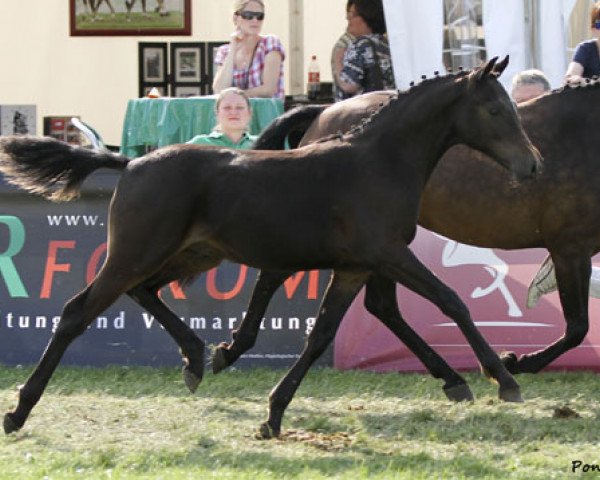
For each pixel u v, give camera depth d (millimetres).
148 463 9148
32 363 13617
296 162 9859
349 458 9367
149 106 15094
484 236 11734
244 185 9805
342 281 10086
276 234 9789
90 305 9961
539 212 11523
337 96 15844
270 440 9977
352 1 15750
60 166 10266
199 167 9883
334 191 9734
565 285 11695
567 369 13172
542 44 15539
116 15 19266
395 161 9875
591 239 11562
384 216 9734
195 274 11055
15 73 19641
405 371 13219
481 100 9938
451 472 8930
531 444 9875
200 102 14852
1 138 10242
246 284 13648
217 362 11922
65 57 19594
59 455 9344
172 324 11078
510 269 13359
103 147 14664
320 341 10086
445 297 9938
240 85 15656
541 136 11477
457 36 15609
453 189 11609
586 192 11398
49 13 19547
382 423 10688
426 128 9969
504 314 13258
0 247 13695
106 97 19641
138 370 13305
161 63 19000
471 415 10898
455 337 13188
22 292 13688
